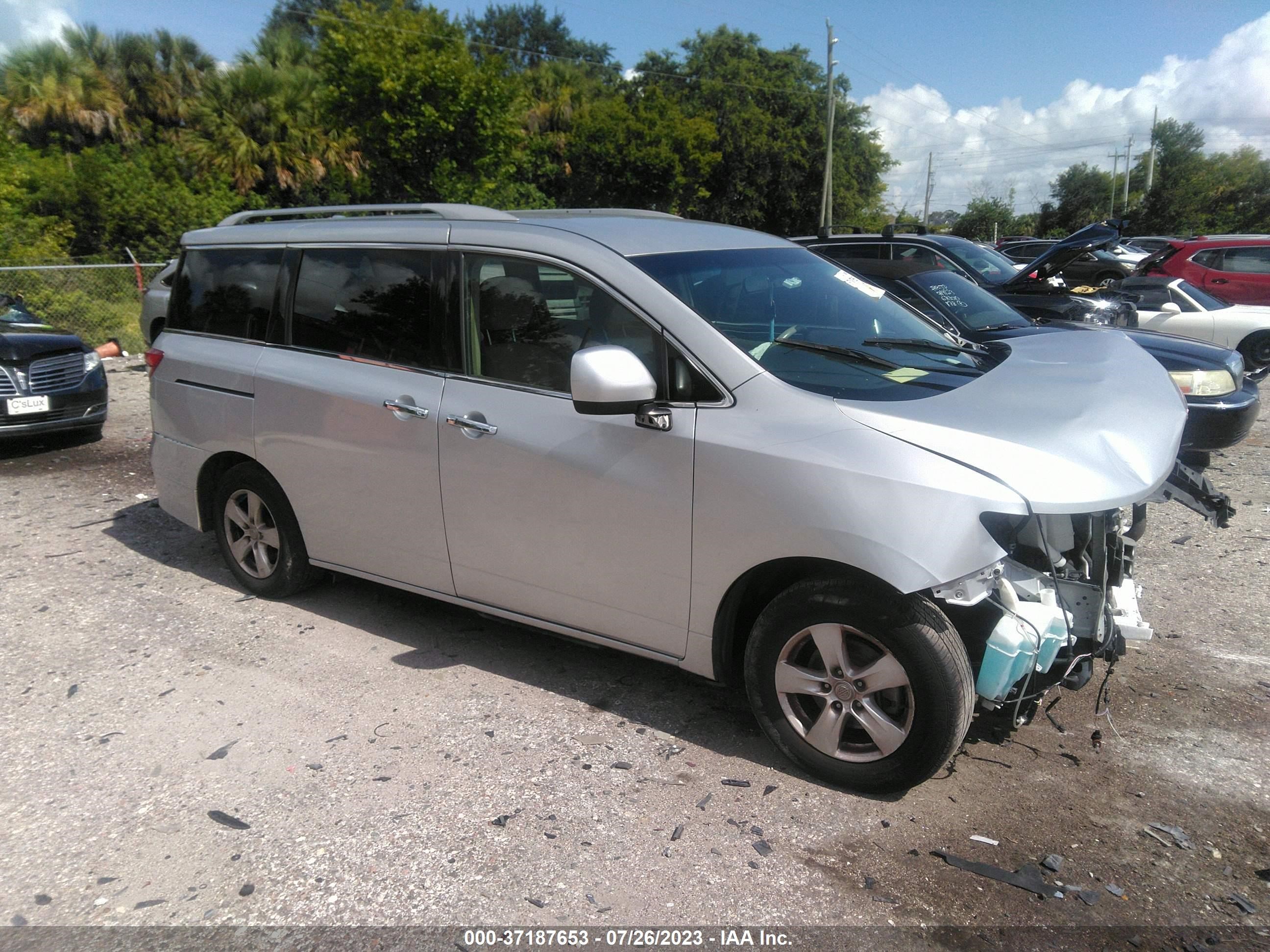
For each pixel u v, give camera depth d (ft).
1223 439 21.59
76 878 8.90
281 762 10.85
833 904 8.45
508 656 13.60
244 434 14.78
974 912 8.32
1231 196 166.50
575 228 12.16
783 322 11.37
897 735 9.62
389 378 12.96
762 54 163.12
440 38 99.60
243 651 13.78
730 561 10.12
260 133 107.14
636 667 13.23
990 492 8.79
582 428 11.09
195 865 9.08
